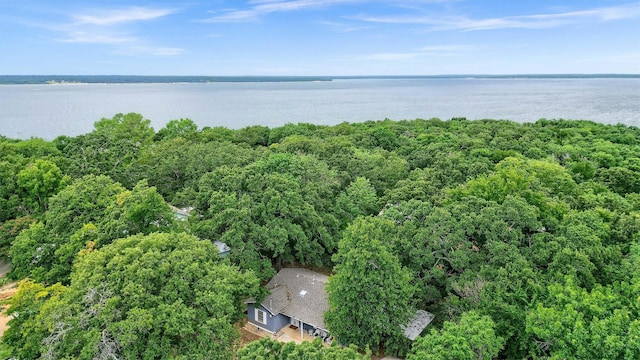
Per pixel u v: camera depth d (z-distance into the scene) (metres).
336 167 45.09
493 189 31.28
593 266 22.41
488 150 54.19
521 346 20.67
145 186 31.56
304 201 32.72
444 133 69.69
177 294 20.03
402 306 23.28
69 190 30.34
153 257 20.94
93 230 26.09
